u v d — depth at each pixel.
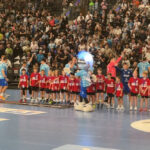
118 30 22.30
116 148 7.17
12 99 16.48
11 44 24.55
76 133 8.62
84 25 23.95
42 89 15.33
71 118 10.96
